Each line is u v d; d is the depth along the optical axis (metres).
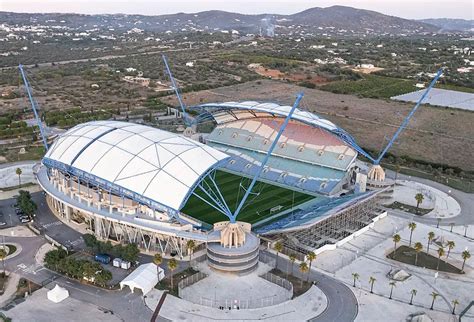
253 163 156.12
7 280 95.44
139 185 107.19
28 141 192.50
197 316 84.62
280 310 87.25
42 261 103.00
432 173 170.25
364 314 87.06
